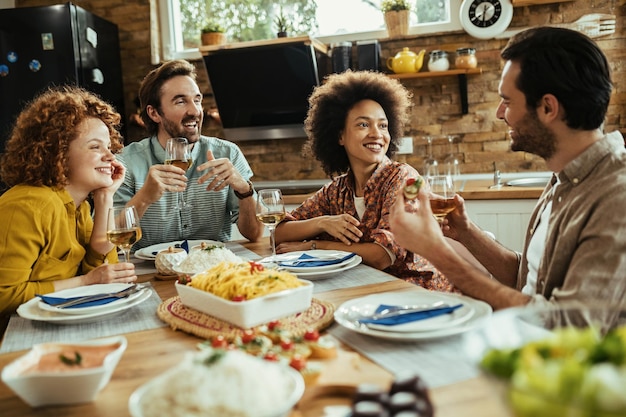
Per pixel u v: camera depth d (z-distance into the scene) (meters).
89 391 0.85
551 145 1.33
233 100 4.00
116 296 1.38
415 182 1.27
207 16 4.34
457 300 1.20
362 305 1.23
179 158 2.12
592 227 1.17
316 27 4.18
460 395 0.82
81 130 1.74
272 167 4.21
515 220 3.14
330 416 0.79
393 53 3.95
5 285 1.47
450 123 3.87
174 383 0.71
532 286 1.49
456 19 3.85
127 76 4.39
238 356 0.75
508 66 1.35
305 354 0.95
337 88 2.21
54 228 1.60
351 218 1.96
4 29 3.80
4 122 3.87
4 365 1.06
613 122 3.61
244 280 1.21
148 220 2.47
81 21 3.85
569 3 3.57
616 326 0.80
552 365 0.58
